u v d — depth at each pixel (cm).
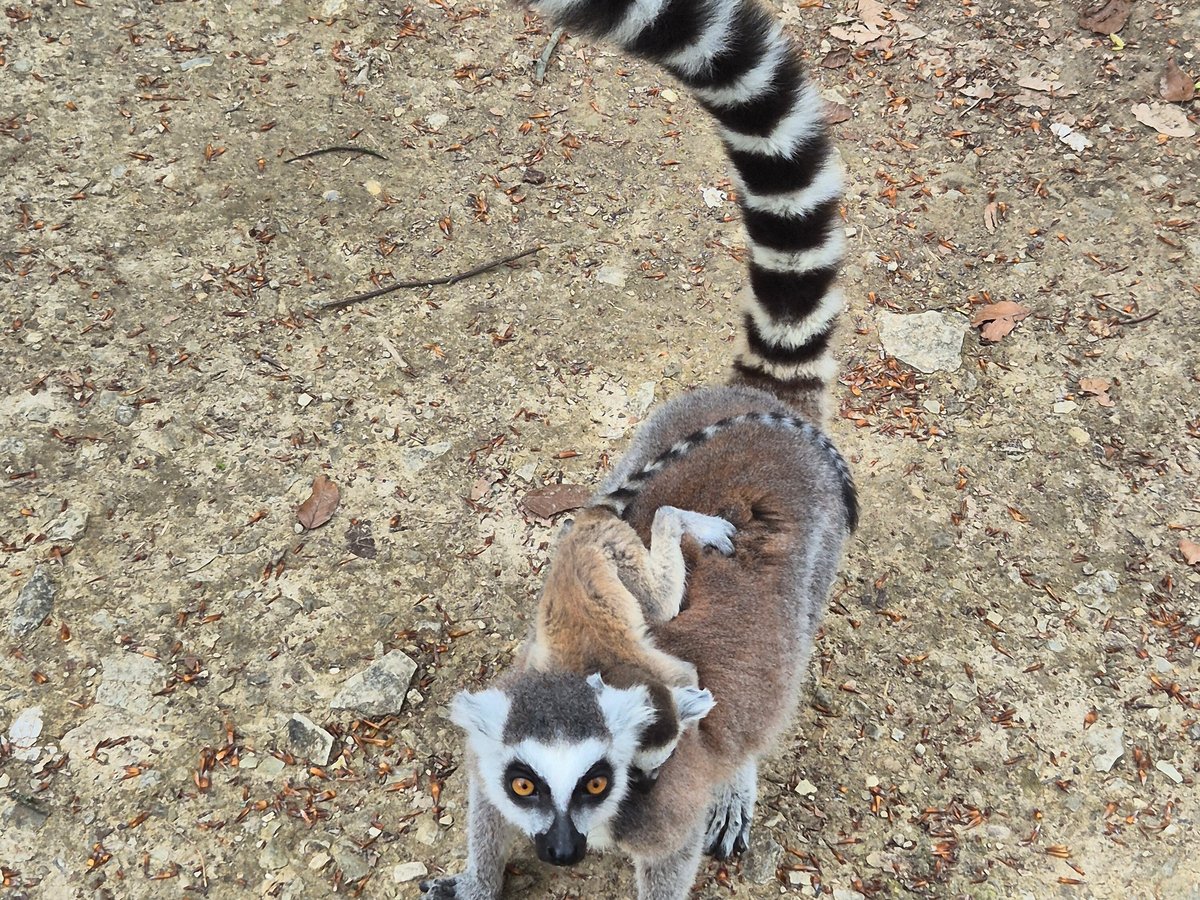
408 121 116
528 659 68
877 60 125
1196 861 78
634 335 104
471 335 102
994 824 80
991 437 99
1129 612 90
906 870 77
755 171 77
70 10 117
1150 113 118
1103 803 81
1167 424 100
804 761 82
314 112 115
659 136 118
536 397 99
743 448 74
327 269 104
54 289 99
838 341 104
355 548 89
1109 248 110
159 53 116
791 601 70
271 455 92
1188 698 85
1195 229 111
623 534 68
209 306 100
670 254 110
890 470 97
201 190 107
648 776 64
